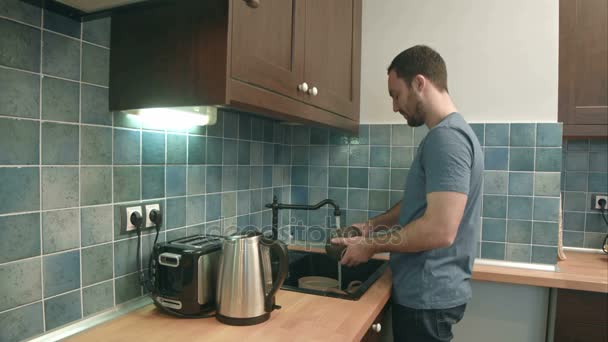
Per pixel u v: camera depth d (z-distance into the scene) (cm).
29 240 89
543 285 158
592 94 174
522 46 178
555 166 173
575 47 175
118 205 110
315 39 141
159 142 124
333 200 198
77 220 99
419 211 132
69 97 96
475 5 184
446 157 117
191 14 94
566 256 194
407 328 132
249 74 100
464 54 185
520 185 178
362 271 182
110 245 108
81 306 101
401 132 194
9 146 84
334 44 160
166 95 98
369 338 126
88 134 101
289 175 214
